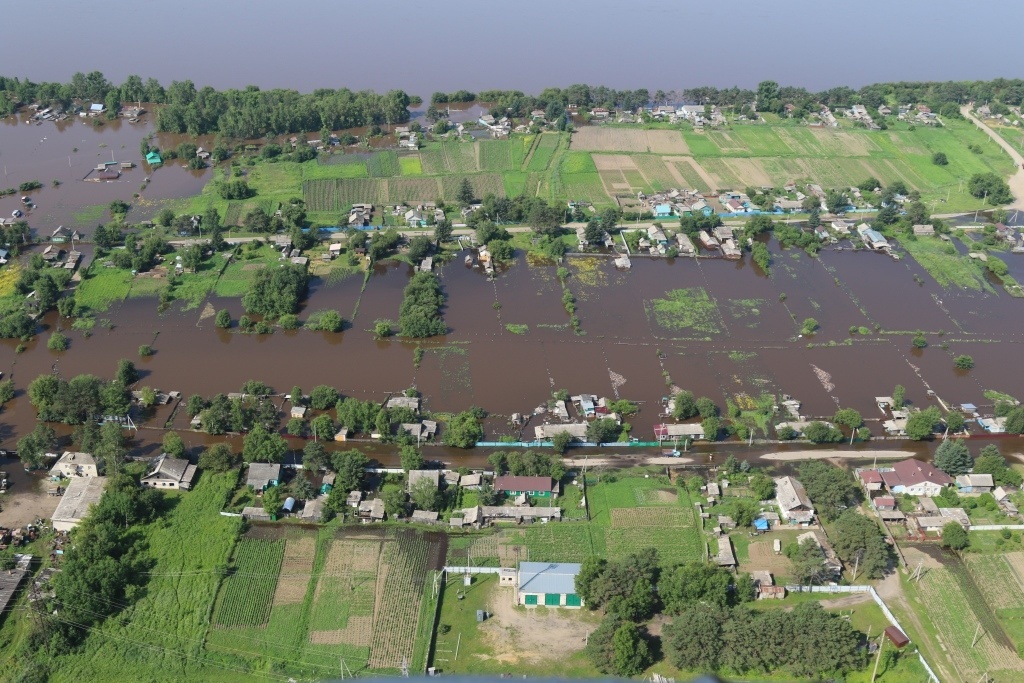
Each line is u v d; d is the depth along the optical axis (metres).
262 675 114.50
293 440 163.62
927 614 126.06
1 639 118.88
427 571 132.62
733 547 138.38
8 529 137.25
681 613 124.19
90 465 148.88
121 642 118.62
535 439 165.25
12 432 163.12
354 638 120.56
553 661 117.56
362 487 148.62
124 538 135.00
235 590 127.69
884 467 155.12
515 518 143.38
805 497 145.25
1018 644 121.12
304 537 138.50
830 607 127.06
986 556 136.75
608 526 142.62
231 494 146.50
